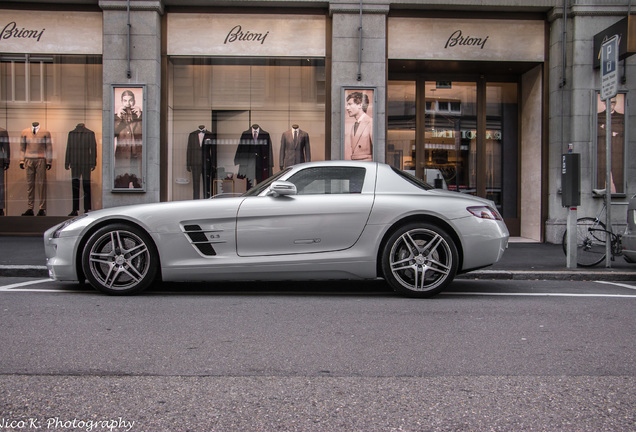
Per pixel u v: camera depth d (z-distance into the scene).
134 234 5.27
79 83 10.62
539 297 5.44
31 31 10.35
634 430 2.34
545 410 2.56
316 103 10.63
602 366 3.21
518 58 10.45
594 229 7.46
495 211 5.54
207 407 2.57
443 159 11.27
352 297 5.40
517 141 11.47
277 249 5.29
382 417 2.46
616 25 9.29
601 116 10.08
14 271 6.77
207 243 5.27
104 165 10.06
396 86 11.20
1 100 10.67
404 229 5.28
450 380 2.96
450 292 5.74
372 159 10.20
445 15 10.35
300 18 10.40
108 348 3.49
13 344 3.56
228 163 10.80
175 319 4.31
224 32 10.38
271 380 2.93
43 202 10.87
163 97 10.33
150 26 10.02
